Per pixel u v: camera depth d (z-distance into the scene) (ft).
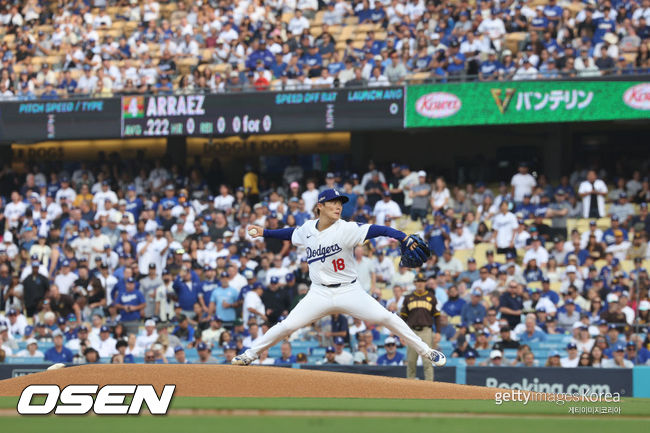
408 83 203.41
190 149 241.55
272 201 197.77
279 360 144.66
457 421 60.18
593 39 196.65
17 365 145.59
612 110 186.50
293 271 170.91
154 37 236.02
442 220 180.04
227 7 237.45
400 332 82.02
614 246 174.70
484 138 232.53
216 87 213.25
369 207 191.52
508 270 162.91
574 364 138.00
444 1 218.59
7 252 198.49
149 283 173.47
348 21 229.45
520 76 194.08
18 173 237.86
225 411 63.93
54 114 218.38
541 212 187.83
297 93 205.05
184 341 161.99
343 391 76.48
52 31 247.09
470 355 138.10
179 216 198.49
